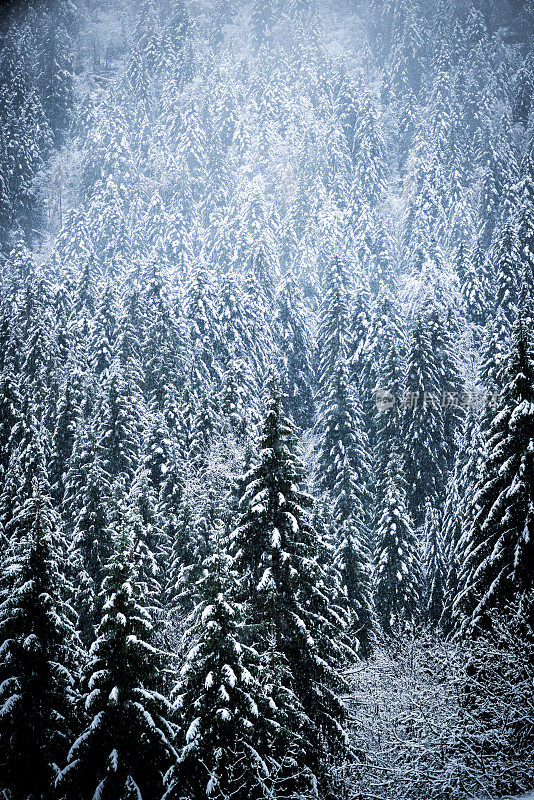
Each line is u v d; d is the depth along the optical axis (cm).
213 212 9175
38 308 5056
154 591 2242
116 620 1259
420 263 6825
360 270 7206
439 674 1873
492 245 6981
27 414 3572
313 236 7794
